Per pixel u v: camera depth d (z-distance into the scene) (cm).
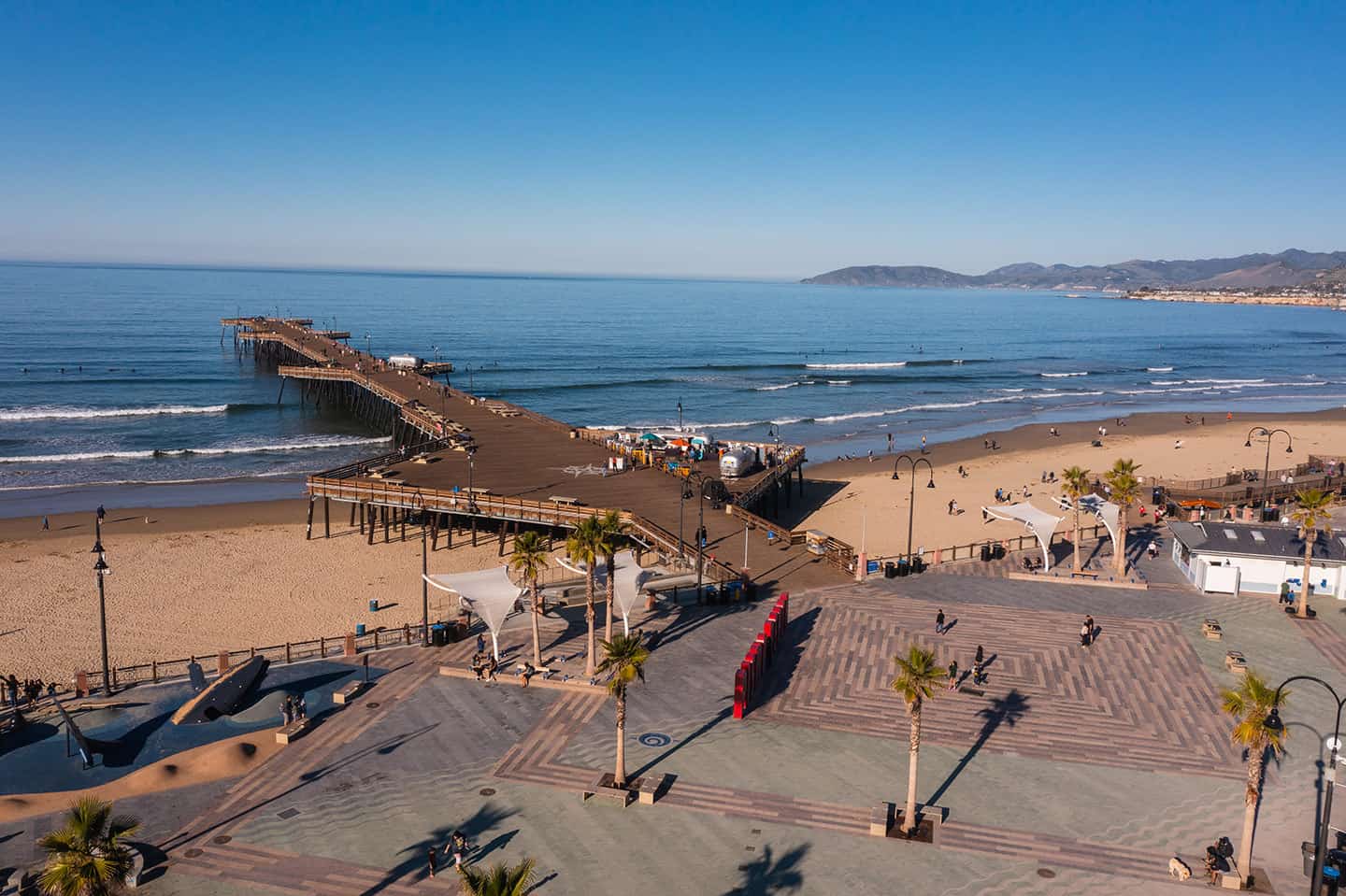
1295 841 3066
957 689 4175
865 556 5766
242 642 5091
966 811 3212
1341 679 4312
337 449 11112
